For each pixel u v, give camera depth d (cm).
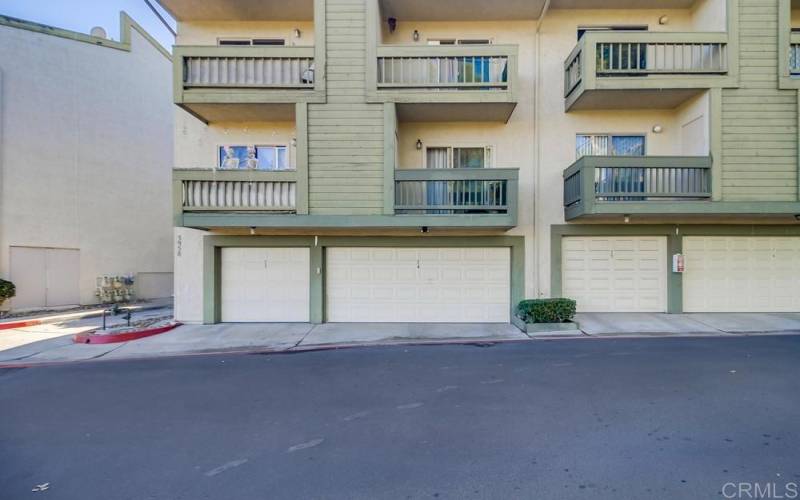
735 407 462
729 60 906
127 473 346
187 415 466
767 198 904
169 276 1756
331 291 1041
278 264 1042
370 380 583
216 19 1056
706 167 903
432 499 303
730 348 727
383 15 1024
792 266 1028
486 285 1032
